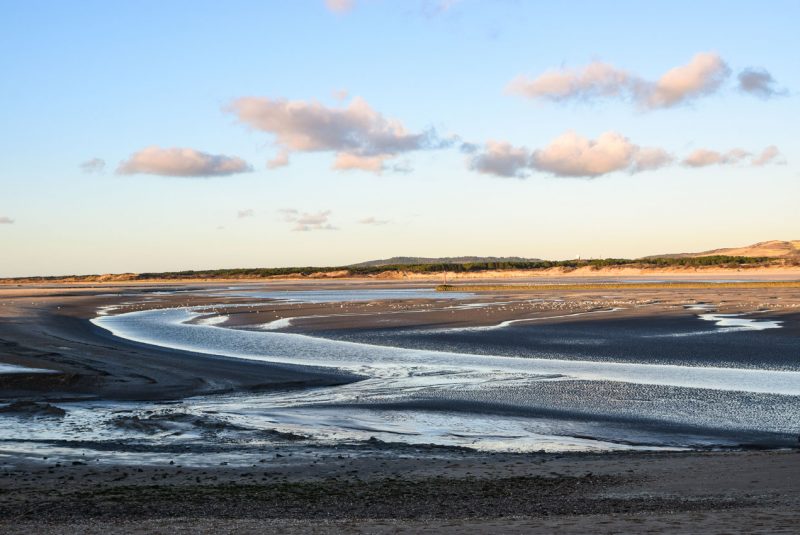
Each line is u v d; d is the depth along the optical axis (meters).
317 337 47.53
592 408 24.72
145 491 14.52
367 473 16.25
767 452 18.12
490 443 20.17
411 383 29.83
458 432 21.56
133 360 35.28
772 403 25.02
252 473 16.34
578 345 40.94
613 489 14.23
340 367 34.12
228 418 23.41
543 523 11.32
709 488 13.98
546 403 25.59
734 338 42.34
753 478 14.69
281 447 19.50
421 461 17.59
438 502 13.52
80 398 27.00
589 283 141.62
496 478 15.50
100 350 39.03
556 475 15.67
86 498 13.93
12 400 26.39
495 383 29.58
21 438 20.58
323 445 19.78
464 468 16.66
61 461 17.70
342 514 12.70
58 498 13.93
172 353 39.12
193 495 14.17
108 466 17.11
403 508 13.08
